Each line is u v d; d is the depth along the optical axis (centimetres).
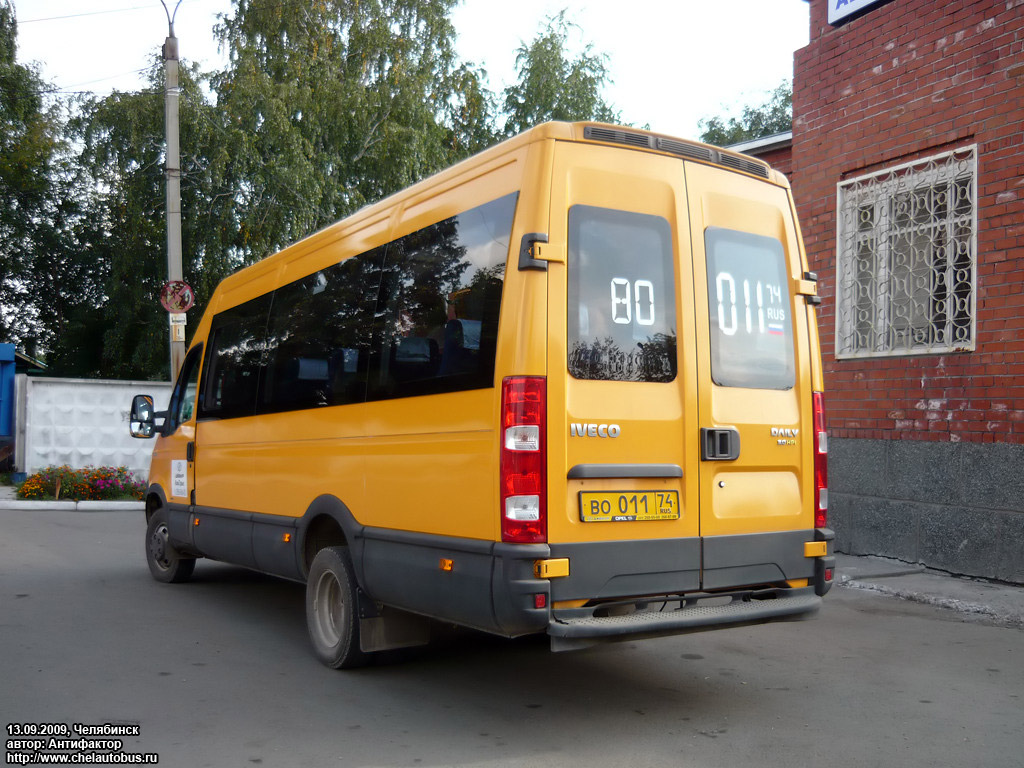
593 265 444
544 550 413
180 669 568
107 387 1616
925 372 850
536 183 436
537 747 433
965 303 829
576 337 434
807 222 995
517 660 594
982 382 801
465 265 470
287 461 631
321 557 578
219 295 805
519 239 436
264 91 2259
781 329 512
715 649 615
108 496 1480
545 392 421
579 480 428
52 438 1588
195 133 2180
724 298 488
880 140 910
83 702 500
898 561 874
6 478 1642
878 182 914
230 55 2434
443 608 461
